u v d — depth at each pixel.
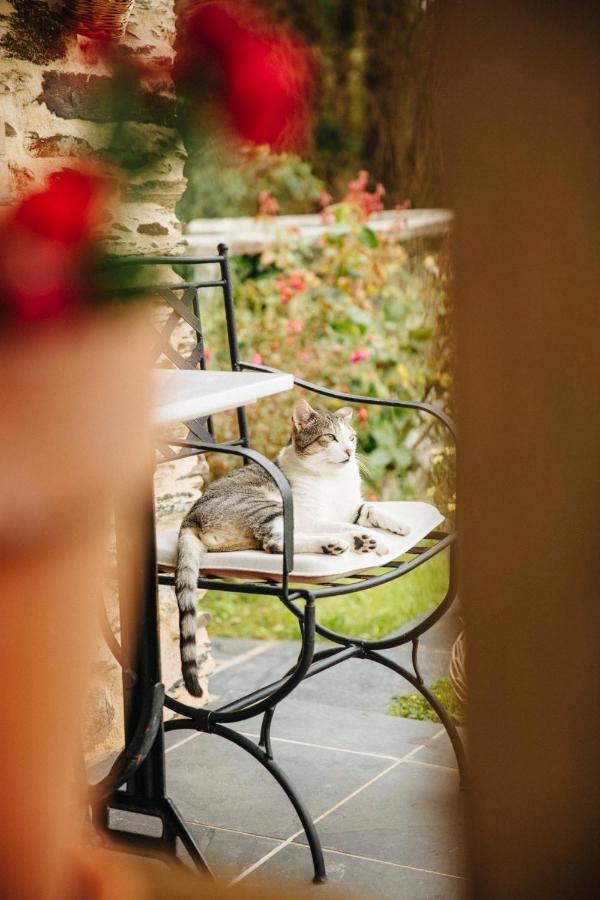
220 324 5.60
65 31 2.48
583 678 0.80
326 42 7.14
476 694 0.84
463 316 0.77
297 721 3.09
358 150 7.33
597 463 0.76
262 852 2.33
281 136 0.45
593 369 0.75
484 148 0.74
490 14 0.72
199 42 0.42
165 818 1.98
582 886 0.85
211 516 2.31
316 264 5.86
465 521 0.80
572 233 0.73
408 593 4.34
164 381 1.91
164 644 3.02
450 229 0.77
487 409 0.78
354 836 2.38
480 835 0.87
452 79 0.74
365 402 2.60
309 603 2.05
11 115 2.40
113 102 0.38
